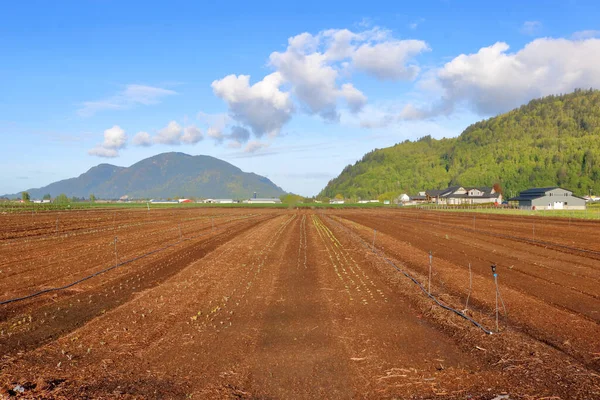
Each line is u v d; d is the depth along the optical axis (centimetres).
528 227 4091
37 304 1300
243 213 7969
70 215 5447
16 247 2509
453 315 1173
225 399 705
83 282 1608
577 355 895
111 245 2648
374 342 984
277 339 1001
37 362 852
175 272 1816
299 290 1491
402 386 761
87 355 892
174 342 975
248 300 1351
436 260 2148
